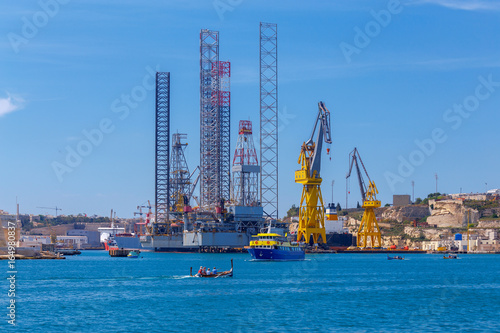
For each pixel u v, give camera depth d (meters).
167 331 147.25
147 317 164.25
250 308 179.62
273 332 146.12
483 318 165.25
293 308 180.12
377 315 169.12
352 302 193.62
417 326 153.62
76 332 145.25
